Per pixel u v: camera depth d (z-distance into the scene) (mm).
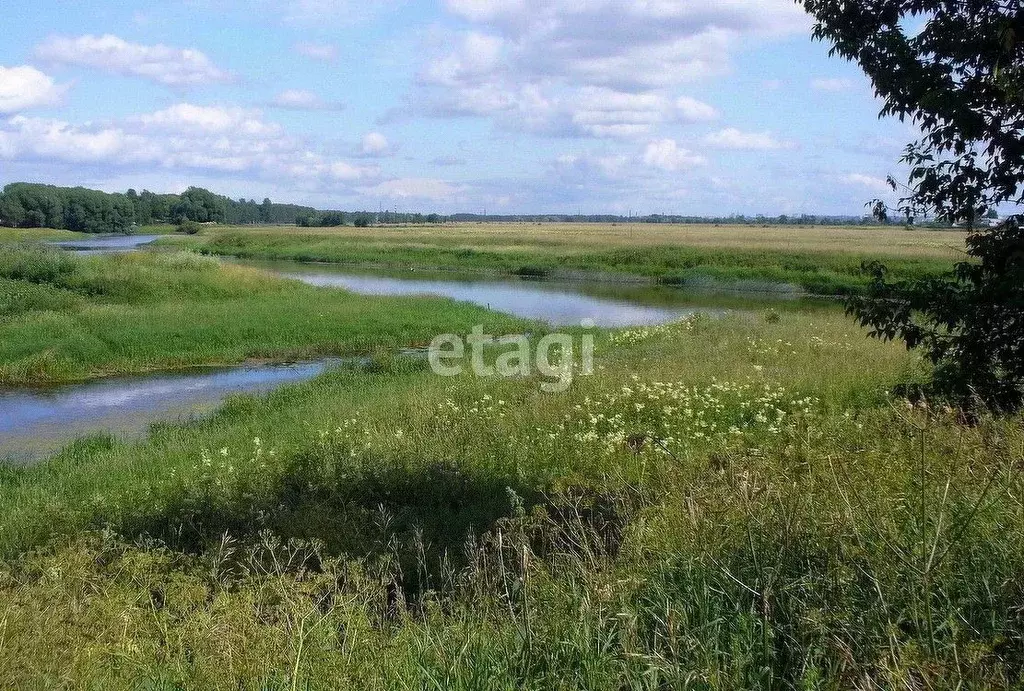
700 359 14328
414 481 7551
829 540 3893
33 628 4070
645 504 5559
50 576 4914
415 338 23609
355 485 7469
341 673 3332
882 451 5465
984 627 3309
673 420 9336
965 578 3541
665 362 13836
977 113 7230
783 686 3234
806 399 9680
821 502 4395
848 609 3443
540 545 5445
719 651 3303
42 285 28094
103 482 8969
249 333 22641
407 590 5258
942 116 7328
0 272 28594
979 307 7246
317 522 6234
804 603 3494
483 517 6477
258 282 33094
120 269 30141
